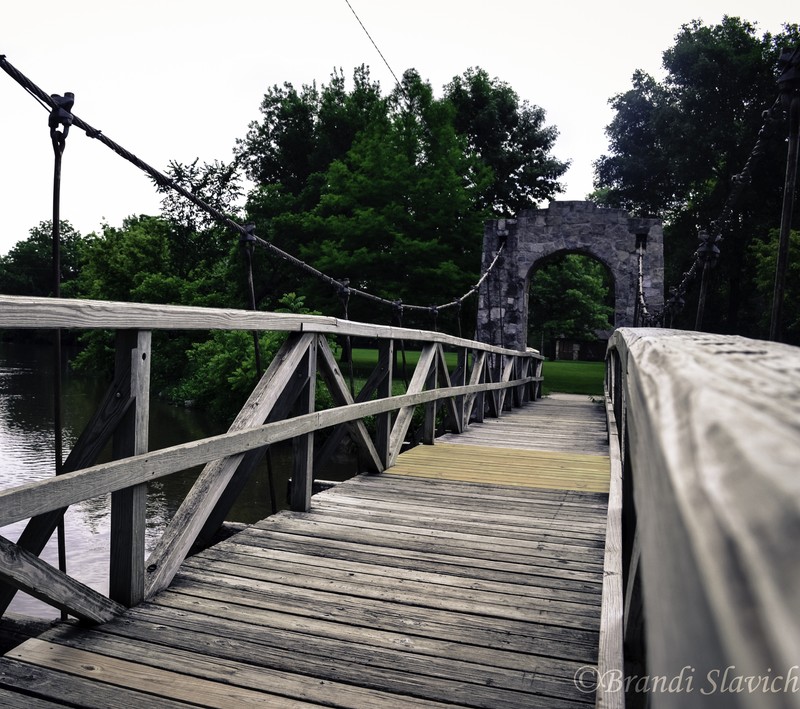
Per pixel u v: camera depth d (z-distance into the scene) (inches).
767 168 1152.2
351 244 948.0
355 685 85.0
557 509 186.1
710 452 7.3
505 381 494.6
